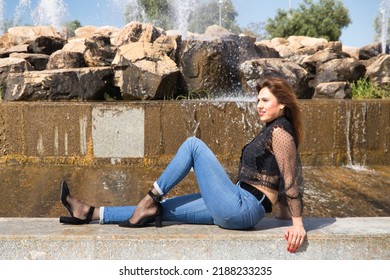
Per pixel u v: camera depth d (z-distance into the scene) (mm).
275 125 6023
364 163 13406
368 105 13367
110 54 16938
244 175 6277
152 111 12594
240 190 6164
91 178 11414
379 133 13484
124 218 6449
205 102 12859
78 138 12492
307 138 13125
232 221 6105
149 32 18453
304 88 17172
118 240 5949
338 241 6004
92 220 6512
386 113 13500
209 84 16375
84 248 5945
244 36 19500
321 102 13281
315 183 11492
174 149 12695
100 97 15508
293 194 5906
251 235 5980
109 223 6512
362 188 11242
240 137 12922
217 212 6137
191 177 11398
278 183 6199
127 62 15414
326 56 19750
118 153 12547
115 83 15641
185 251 5961
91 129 12469
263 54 20422
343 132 13266
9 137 12445
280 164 5941
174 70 15375
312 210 9781
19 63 16047
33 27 23250
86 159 12500
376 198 10578
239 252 5969
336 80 18984
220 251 5965
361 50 24500
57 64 16594
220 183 6098
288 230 5953
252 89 16406
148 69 15141
